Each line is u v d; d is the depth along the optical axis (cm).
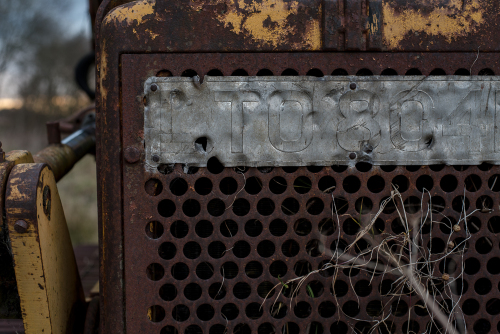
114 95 99
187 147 99
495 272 105
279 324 101
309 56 100
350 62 100
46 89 1216
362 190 100
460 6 100
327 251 101
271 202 104
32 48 1198
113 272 100
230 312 105
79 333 110
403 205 101
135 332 100
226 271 104
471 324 102
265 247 104
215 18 99
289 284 103
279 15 99
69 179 634
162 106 99
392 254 100
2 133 1108
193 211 104
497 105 100
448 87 100
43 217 100
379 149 100
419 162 100
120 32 99
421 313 103
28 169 99
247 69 99
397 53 100
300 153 100
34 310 100
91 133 167
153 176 99
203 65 99
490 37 101
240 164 99
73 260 112
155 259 100
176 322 100
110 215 100
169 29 99
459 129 100
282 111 99
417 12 100
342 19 99
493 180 103
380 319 102
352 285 101
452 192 101
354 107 100
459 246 102
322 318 101
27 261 98
